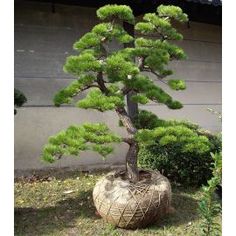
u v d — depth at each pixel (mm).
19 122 4969
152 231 3389
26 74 4988
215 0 5238
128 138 3521
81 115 5359
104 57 3529
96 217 3707
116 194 3311
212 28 6523
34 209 3908
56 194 4328
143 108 5836
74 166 5363
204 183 4613
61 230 3428
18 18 4918
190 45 6289
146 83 3430
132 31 5238
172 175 4664
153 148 4629
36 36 5035
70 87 3387
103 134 3301
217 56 6582
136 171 3551
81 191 4438
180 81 3566
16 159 4945
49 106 5137
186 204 4078
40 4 5031
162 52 3512
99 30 3291
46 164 5156
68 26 5234
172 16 3725
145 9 5105
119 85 4305
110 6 3363
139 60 3734
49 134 5145
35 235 3326
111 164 5625
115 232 3352
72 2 4895
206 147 3326
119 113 3635
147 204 3258
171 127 3355
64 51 5215
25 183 4656
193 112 6309
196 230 3430
